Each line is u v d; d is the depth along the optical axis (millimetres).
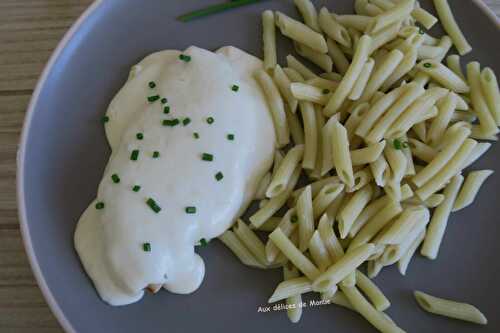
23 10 477
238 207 402
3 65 462
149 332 384
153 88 420
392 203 392
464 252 409
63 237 392
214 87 413
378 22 421
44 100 411
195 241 392
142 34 440
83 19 429
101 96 426
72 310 379
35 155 401
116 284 382
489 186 422
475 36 453
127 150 396
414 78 429
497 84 442
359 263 378
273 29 446
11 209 428
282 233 388
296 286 384
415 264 405
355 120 409
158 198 385
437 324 395
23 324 403
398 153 396
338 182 399
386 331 380
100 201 390
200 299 392
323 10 444
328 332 390
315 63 443
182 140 397
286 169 404
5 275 413
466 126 421
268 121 422
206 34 447
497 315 398
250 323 391
